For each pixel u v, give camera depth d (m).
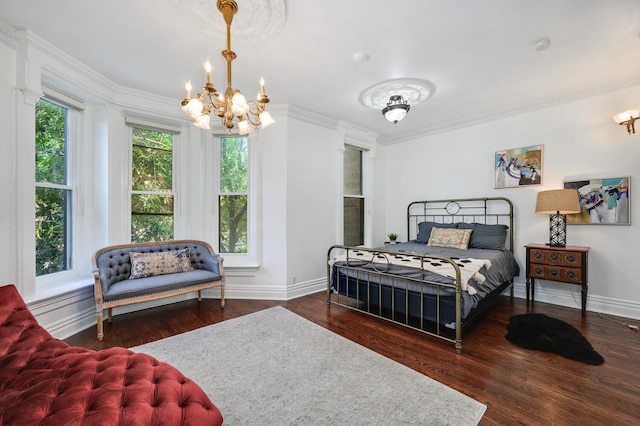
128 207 3.27
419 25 2.05
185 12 1.91
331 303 3.45
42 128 2.62
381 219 5.05
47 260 2.68
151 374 1.29
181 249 3.39
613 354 2.17
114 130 3.08
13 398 1.14
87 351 1.50
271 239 3.67
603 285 3.08
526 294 3.32
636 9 1.87
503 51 2.38
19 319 1.67
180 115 3.53
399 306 2.72
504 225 3.71
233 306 3.35
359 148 4.71
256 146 3.68
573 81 2.91
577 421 1.50
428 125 4.36
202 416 1.15
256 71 2.73
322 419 1.53
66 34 2.17
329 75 2.80
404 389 1.78
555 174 3.38
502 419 1.52
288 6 1.84
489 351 2.24
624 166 2.97
